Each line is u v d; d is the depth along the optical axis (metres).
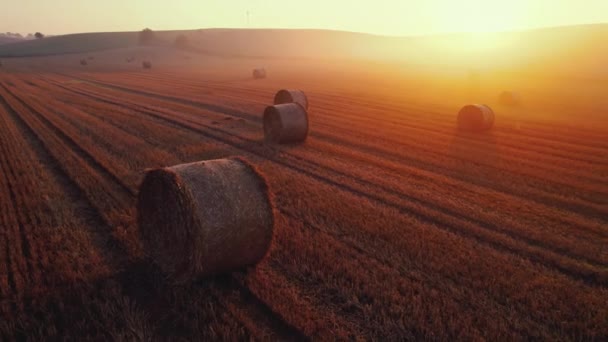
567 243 8.50
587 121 22.66
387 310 6.21
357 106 27.42
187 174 6.95
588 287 6.91
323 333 5.68
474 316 6.09
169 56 101.88
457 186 12.04
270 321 5.98
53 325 5.61
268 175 12.66
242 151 15.60
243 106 27.09
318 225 9.12
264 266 7.47
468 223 9.37
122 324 5.83
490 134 19.14
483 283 6.89
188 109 25.64
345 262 7.52
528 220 9.71
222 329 5.66
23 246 7.98
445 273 7.21
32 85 41.53
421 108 26.66
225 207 6.78
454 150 16.14
